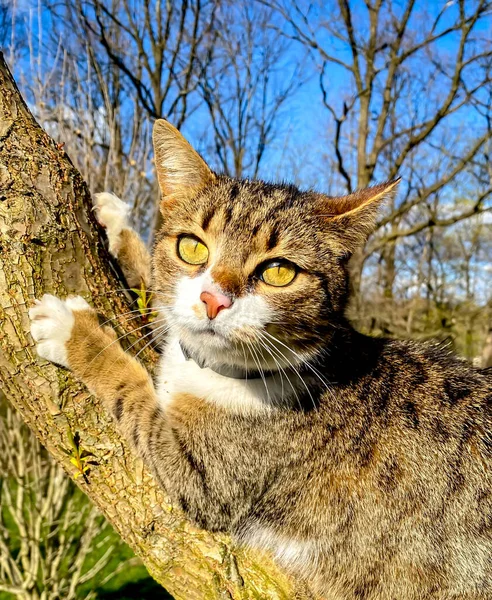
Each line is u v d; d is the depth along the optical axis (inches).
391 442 9.0
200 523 8.1
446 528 8.7
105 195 11.4
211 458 8.7
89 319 8.4
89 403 7.9
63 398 7.7
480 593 8.7
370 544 8.9
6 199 7.6
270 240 8.8
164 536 7.7
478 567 8.7
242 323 8.5
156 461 8.2
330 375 9.3
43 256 7.9
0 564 26.3
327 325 9.2
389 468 8.9
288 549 8.9
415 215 49.3
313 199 9.8
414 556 8.7
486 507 8.8
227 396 9.1
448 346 11.5
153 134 9.5
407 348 10.6
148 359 9.8
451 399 9.5
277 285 8.8
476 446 9.0
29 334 7.7
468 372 10.2
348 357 9.7
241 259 8.7
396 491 8.8
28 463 27.9
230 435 8.9
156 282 9.7
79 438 7.7
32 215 7.7
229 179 10.1
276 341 8.7
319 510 9.0
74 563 25.4
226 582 7.5
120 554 29.5
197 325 8.6
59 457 7.7
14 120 7.8
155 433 8.4
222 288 8.5
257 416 9.0
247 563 8.0
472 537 8.7
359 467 9.0
